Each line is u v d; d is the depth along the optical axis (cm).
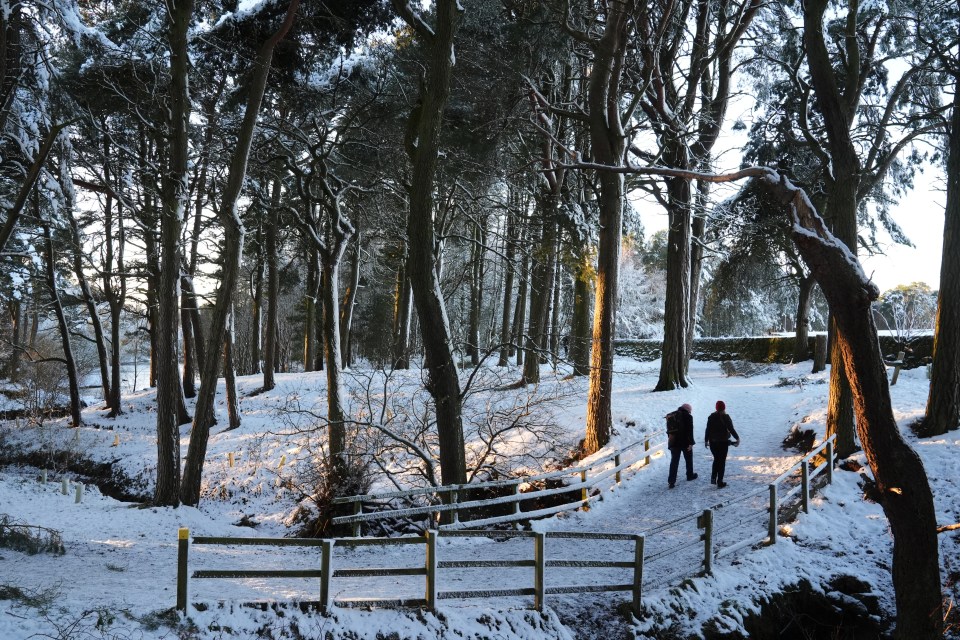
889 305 4569
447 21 1703
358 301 5338
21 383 4984
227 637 795
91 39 2059
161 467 2077
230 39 2188
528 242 2500
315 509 2106
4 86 1917
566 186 2688
